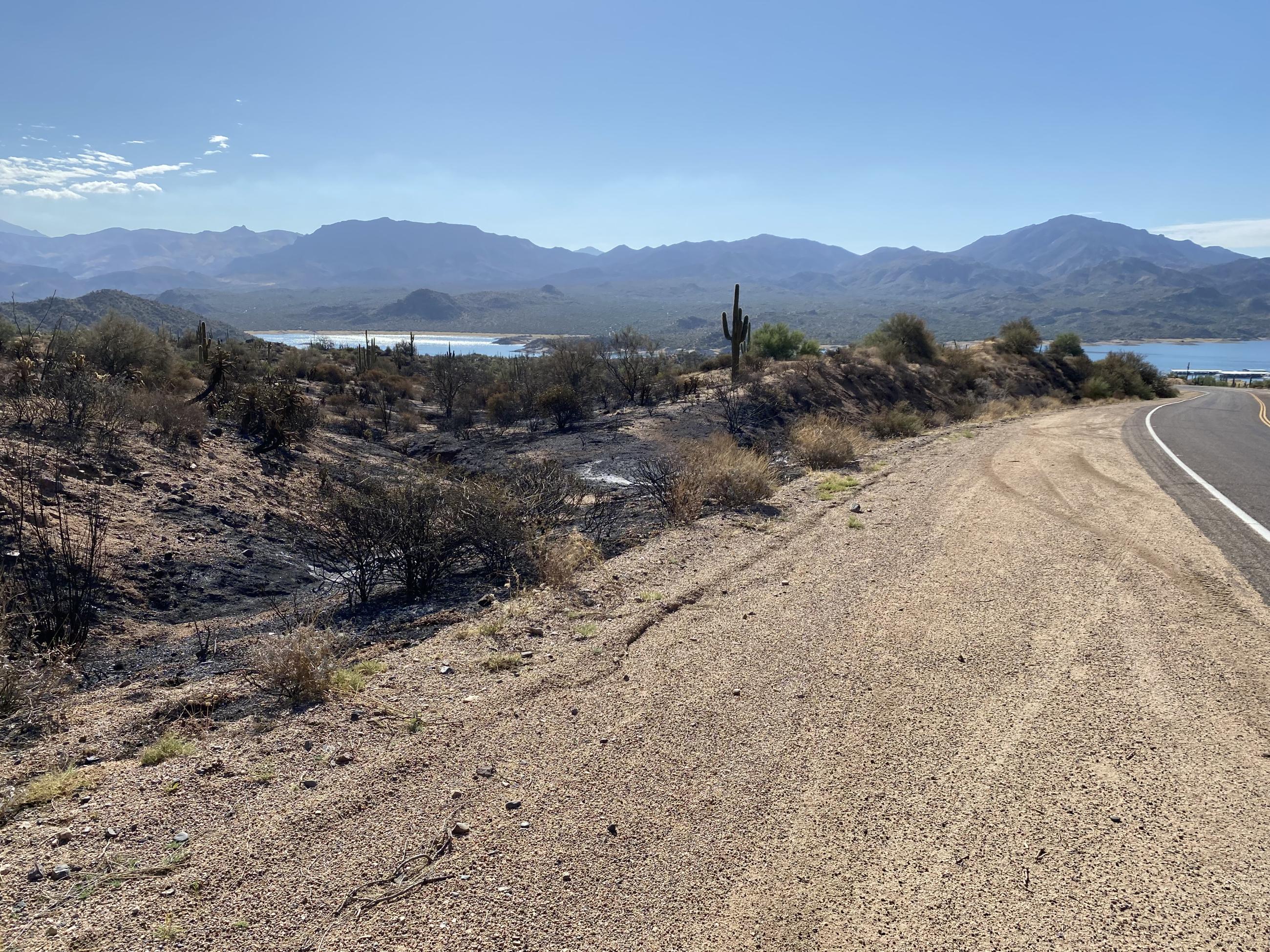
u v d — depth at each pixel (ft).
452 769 12.39
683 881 9.62
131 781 12.27
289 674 15.65
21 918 8.95
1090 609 19.58
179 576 29.96
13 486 32.42
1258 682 15.12
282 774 12.32
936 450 52.65
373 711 14.61
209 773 12.46
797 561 24.72
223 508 40.04
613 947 8.54
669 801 11.41
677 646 17.62
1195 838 10.30
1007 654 16.78
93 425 45.55
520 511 28.09
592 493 42.11
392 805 11.37
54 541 28.94
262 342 174.81
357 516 26.07
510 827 10.77
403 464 64.85
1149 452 51.03
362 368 136.26
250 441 57.72
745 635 18.24
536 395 95.09
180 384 79.20
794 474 42.65
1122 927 8.74
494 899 9.30
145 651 23.15
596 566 24.89
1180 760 12.28
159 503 37.70
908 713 14.08
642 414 82.94
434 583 26.18
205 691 16.55
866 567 23.79
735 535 28.50
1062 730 13.33
